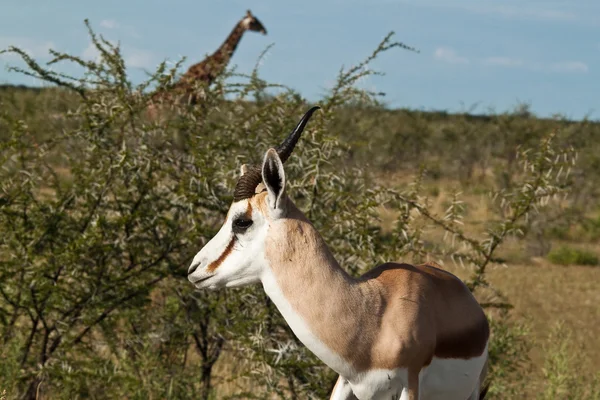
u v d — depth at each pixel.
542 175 26.97
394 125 130.62
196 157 27.70
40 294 26.97
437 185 120.25
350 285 18.17
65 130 29.16
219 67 31.27
